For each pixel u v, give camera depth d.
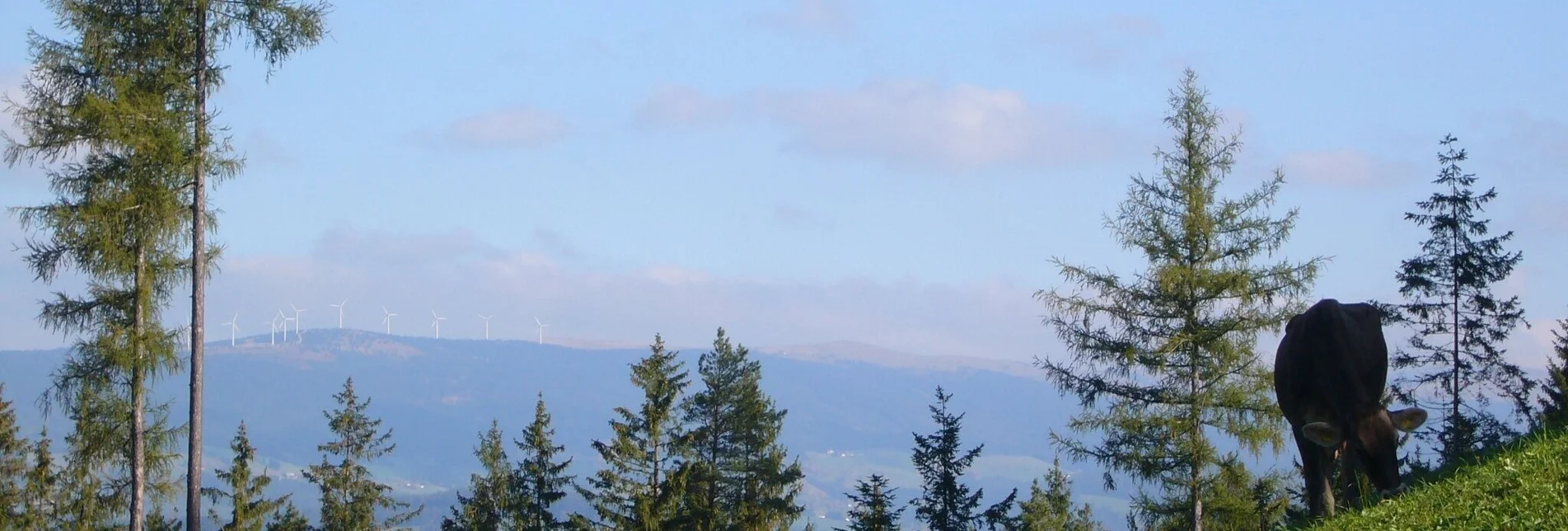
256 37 23.91
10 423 38.50
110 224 23.31
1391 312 30.91
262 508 42.31
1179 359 24.64
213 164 23.83
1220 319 24.58
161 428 25.70
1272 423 24.19
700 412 43.16
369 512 43.69
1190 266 24.75
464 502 43.72
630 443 37.88
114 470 28.27
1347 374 12.71
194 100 23.62
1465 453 13.10
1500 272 30.02
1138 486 25.45
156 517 37.47
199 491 24.30
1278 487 25.06
